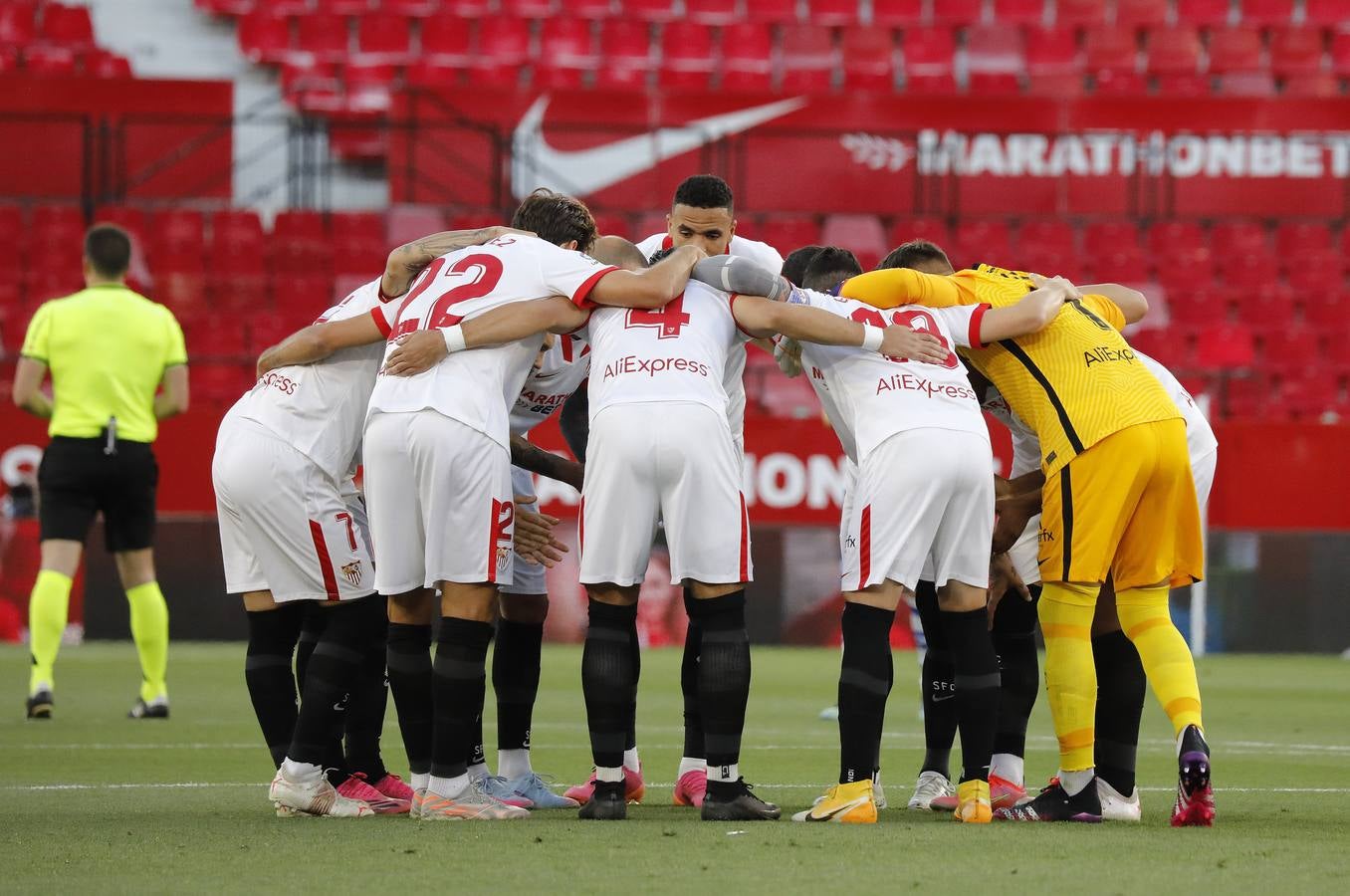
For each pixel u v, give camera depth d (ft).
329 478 61.36
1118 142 224.53
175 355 102.63
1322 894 42.01
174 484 161.38
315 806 58.65
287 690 62.34
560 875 44.62
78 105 220.43
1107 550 58.44
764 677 133.69
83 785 68.08
